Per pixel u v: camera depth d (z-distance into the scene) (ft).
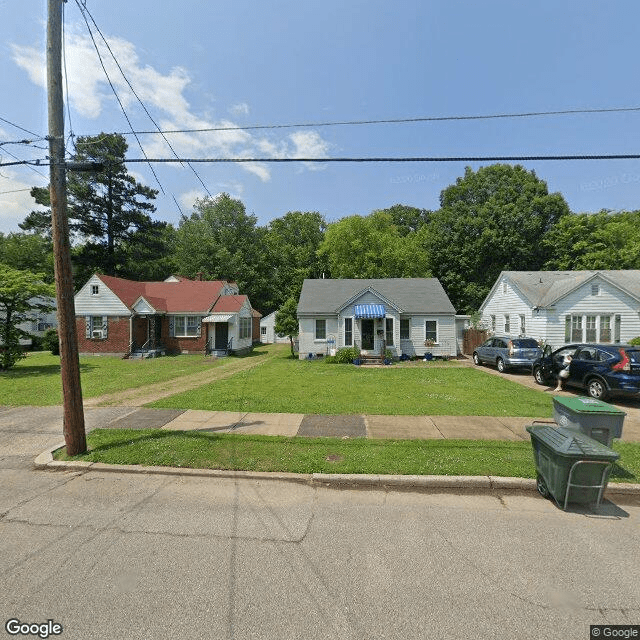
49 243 127.13
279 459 20.22
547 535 13.60
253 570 11.39
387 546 12.80
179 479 18.51
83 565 11.57
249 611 9.69
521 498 16.74
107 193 116.67
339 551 12.47
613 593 10.51
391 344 74.95
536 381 45.14
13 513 15.05
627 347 34.88
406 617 9.52
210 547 12.65
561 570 11.51
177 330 91.25
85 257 113.70
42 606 9.85
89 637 8.87
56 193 21.13
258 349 109.50
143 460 20.12
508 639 8.85
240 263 153.38
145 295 91.20
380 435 24.30
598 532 13.84
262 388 41.47
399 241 127.03
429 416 28.99
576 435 15.98
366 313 71.31
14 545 12.71
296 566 11.60
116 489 17.37
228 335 89.35
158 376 52.13
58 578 10.95
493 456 20.44
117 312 82.89
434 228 146.92
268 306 162.50
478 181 142.31
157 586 10.61
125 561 11.79
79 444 21.13
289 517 14.84
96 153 108.47
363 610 9.75
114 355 83.20
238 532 13.66
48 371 55.93
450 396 36.94
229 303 93.71
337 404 33.01
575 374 37.55
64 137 21.30
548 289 73.10
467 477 17.99
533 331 68.90
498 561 11.96
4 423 27.89
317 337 77.51
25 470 19.67
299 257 159.74
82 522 14.33
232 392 38.88
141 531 13.69
